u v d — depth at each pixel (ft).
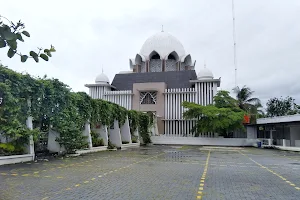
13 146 40.63
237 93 134.31
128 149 77.61
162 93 136.67
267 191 23.15
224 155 62.64
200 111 112.37
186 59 168.35
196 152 71.10
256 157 58.80
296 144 88.99
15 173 30.12
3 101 37.81
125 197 20.20
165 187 23.93
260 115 141.69
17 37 7.68
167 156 56.54
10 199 19.04
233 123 107.55
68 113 53.42
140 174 30.99
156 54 168.25
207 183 26.23
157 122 134.21
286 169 38.47
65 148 52.75
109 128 80.59
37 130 44.09
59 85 51.13
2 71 38.91
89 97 62.80
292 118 82.94
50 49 8.71
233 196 21.13
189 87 140.26
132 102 140.56
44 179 26.73
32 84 44.32
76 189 22.52
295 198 20.76
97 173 31.14
